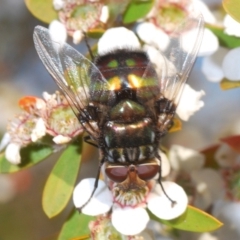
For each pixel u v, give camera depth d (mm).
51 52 138
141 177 133
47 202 137
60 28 141
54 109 138
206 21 142
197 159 147
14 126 141
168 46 139
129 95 135
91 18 141
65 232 137
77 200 136
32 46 177
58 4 141
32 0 141
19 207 175
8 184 176
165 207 135
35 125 139
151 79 137
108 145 133
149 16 142
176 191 136
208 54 140
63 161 138
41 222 174
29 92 178
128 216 135
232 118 175
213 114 175
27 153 140
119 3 141
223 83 140
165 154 140
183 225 135
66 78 138
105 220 137
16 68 179
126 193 136
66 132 138
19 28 176
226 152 147
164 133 137
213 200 147
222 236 148
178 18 141
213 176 147
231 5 134
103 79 136
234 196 147
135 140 133
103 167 137
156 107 136
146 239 141
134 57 137
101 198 136
